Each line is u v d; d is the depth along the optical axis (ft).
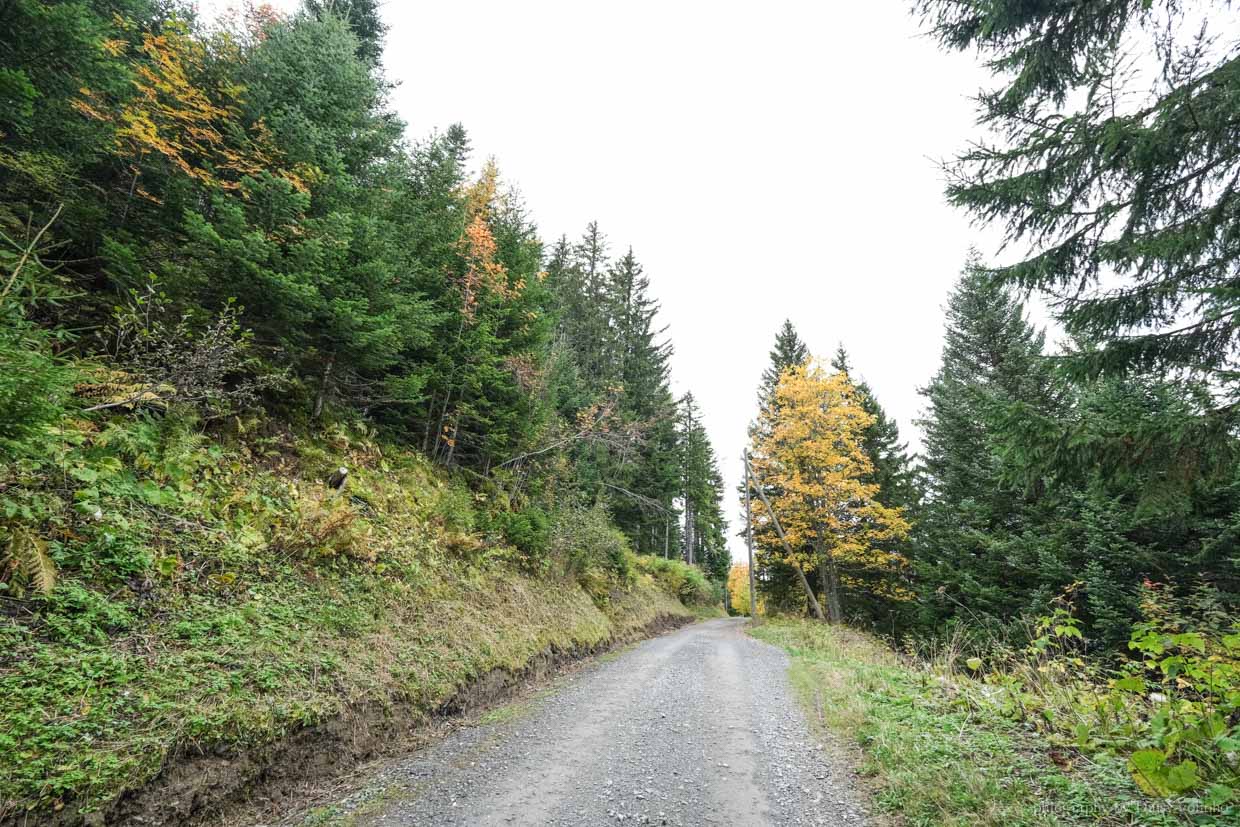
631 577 69.05
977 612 47.50
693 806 13.85
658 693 27.07
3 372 11.41
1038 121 17.89
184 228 24.82
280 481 24.09
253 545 19.51
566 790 14.79
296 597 19.27
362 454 31.89
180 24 25.75
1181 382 16.46
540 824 12.77
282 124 26.25
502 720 21.61
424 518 31.37
